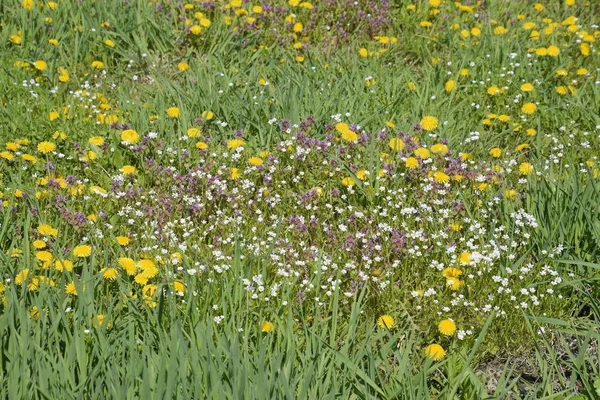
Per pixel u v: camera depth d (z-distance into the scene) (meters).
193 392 3.09
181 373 3.08
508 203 4.70
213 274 3.93
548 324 3.99
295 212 4.72
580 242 4.44
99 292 3.79
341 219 4.63
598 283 4.18
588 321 4.04
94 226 4.32
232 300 3.79
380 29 7.40
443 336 3.88
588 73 6.55
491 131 5.85
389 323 3.81
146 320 3.61
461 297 3.94
